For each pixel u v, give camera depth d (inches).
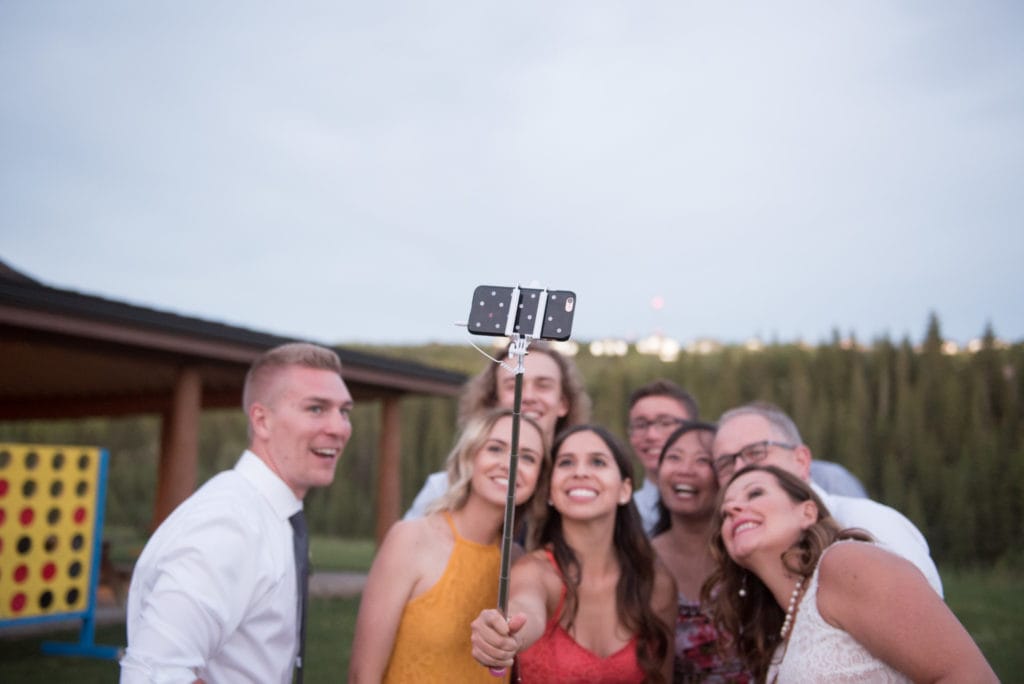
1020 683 277.0
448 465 115.4
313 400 100.3
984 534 728.3
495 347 160.9
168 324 343.3
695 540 135.3
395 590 105.8
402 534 108.8
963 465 748.0
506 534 80.5
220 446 1072.2
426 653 105.3
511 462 80.0
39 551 299.3
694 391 914.7
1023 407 792.9
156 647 82.9
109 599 442.6
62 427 1069.8
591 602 113.7
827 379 883.4
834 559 82.4
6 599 287.1
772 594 97.4
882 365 867.4
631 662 111.9
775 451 117.1
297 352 103.4
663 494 137.9
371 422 1029.2
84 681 264.8
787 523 90.6
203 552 87.7
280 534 98.3
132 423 1099.3
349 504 1007.6
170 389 555.2
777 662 95.3
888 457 788.0
